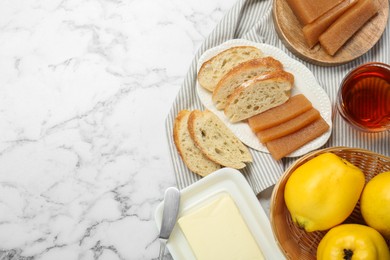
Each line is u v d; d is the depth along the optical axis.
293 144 0.63
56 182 0.67
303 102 0.63
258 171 0.64
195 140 0.62
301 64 0.64
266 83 0.61
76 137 0.68
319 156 0.55
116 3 0.70
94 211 0.66
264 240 0.62
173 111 0.65
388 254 0.52
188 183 0.64
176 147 0.63
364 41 0.65
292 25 0.65
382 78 0.60
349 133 0.65
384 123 0.61
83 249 0.66
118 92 0.68
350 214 0.59
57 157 0.67
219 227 0.60
